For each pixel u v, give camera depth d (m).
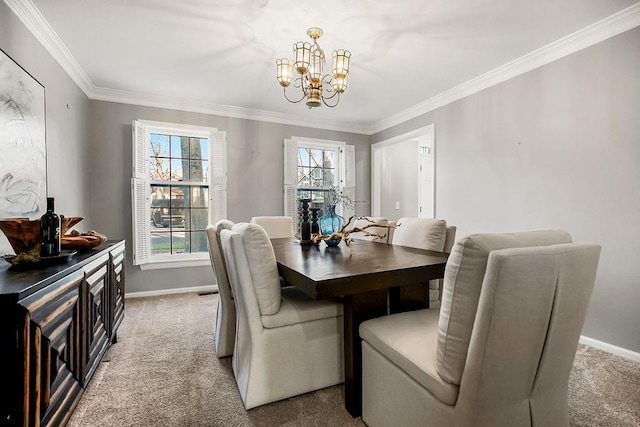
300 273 1.42
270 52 2.63
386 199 5.17
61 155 2.58
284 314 1.63
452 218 3.55
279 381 1.62
